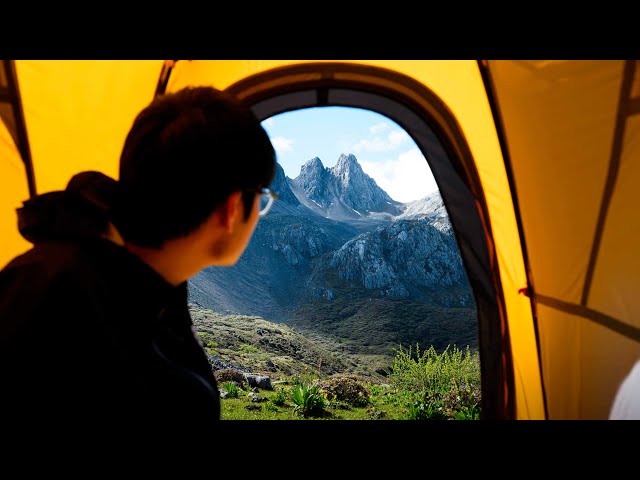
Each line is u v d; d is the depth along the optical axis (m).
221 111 0.96
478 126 3.05
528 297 2.88
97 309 0.83
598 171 2.26
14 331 0.76
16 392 0.74
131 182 0.93
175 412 0.91
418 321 87.56
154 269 0.99
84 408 0.78
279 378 20.75
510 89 2.69
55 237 0.91
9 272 0.84
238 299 103.62
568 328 2.54
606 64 2.16
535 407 2.83
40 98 2.34
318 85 3.17
